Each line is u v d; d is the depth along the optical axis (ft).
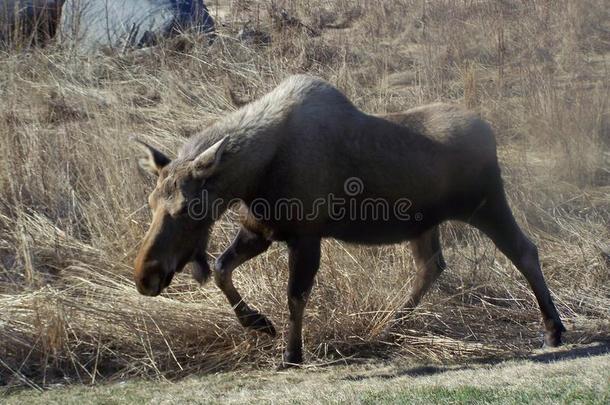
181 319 29.35
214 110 43.06
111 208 35.19
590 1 59.52
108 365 28.35
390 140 28.30
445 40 53.72
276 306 30.17
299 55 49.19
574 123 43.32
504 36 54.65
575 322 32.12
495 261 34.91
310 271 27.50
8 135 37.29
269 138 26.58
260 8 56.03
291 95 27.37
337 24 57.57
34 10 47.93
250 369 28.22
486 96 46.16
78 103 42.39
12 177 36.45
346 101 28.43
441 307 31.58
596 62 54.44
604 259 35.73
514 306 33.22
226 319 29.68
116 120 38.88
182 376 27.91
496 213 29.99
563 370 24.57
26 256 31.99
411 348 29.43
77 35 48.32
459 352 29.22
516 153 41.50
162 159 26.21
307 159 26.94
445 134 29.04
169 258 25.23
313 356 28.94
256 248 27.84
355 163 27.78
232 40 49.78
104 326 29.04
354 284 30.55
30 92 42.52
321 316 29.96
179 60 47.37
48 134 38.91
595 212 39.42
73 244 34.14
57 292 29.91
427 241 30.94
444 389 22.99
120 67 47.01
